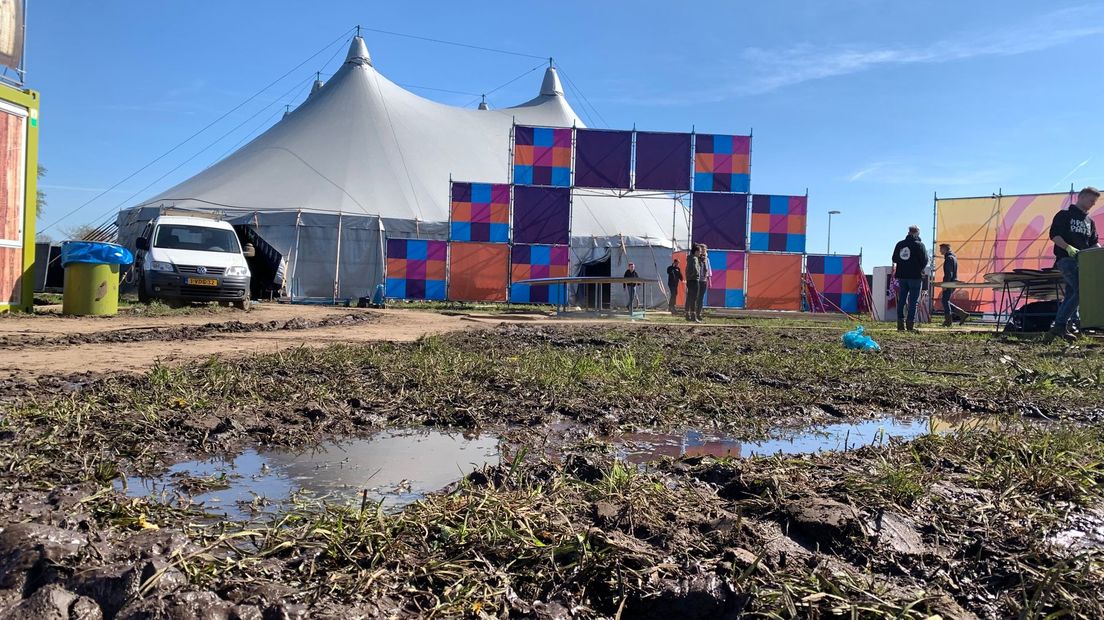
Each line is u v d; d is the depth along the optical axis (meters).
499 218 19.53
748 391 4.38
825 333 10.09
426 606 1.45
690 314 14.27
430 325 10.16
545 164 19.27
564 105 34.56
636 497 2.01
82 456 2.51
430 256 19.80
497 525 1.77
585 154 19.28
